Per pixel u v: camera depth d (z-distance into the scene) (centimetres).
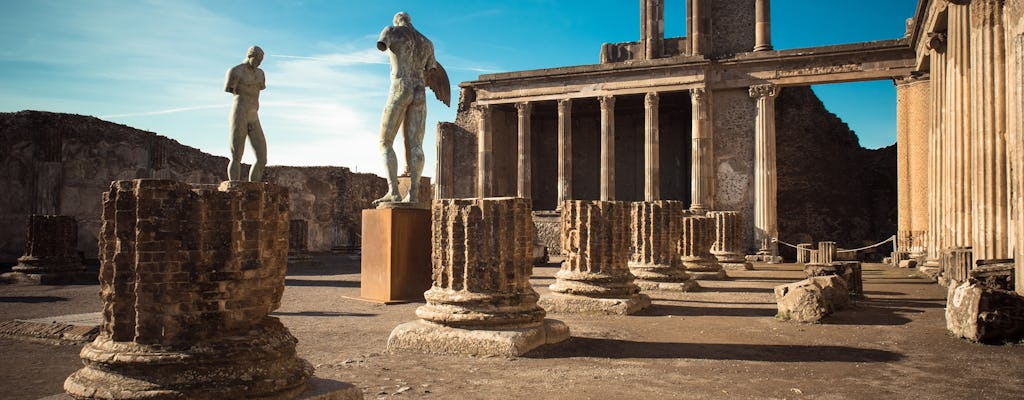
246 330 470
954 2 1727
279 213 505
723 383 627
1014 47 1066
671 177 3966
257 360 456
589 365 709
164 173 2830
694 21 3406
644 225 1509
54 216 1745
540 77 3575
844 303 1148
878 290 1539
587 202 1154
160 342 447
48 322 894
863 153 3741
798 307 1041
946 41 2159
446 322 790
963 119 1756
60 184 2462
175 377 436
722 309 1189
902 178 2897
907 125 2892
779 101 3797
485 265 802
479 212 807
